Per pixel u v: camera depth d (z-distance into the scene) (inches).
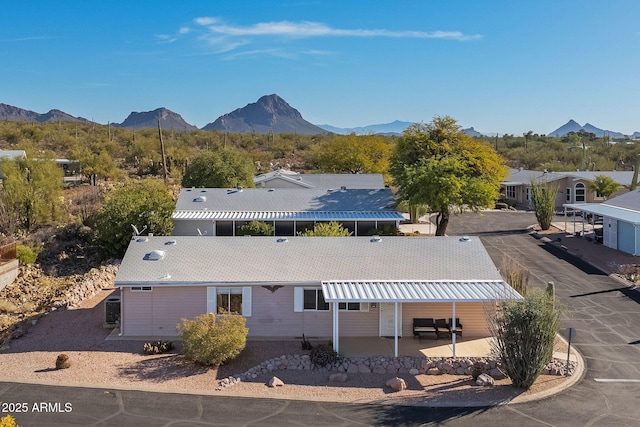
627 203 1934.1
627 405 749.9
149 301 990.4
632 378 839.7
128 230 1487.5
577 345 972.6
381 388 798.5
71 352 894.4
